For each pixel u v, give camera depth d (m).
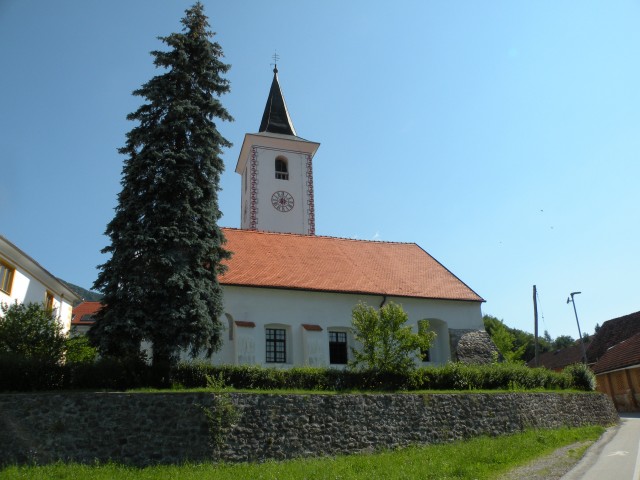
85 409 15.38
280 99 48.56
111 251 19.80
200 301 19.41
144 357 18.62
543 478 12.69
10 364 16.17
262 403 17.12
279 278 27.56
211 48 23.23
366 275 30.56
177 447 15.66
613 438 19.94
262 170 43.56
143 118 21.62
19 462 14.39
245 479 13.32
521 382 25.45
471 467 13.86
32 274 26.84
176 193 20.55
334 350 27.41
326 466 14.94
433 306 29.95
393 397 19.44
